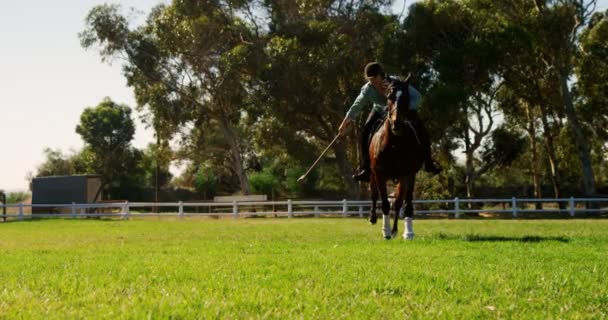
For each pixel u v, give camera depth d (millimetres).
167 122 51469
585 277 6898
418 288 6098
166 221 28656
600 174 60781
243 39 45531
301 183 60719
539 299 5594
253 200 41875
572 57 42562
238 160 49656
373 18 42719
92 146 82688
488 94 45875
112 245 12469
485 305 5348
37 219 33156
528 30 38875
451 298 5648
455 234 14906
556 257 9016
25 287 6242
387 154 12477
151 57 47000
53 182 40594
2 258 9664
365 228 19234
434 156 47562
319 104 42094
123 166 82438
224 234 16328
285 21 44031
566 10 38219
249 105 47156
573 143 48500
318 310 5039
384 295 5766
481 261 8508
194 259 8953
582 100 46938
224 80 44906
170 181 84188
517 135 49906
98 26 45938
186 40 45375
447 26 42438
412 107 12383
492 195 53000
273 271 7379
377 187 13961
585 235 14156
